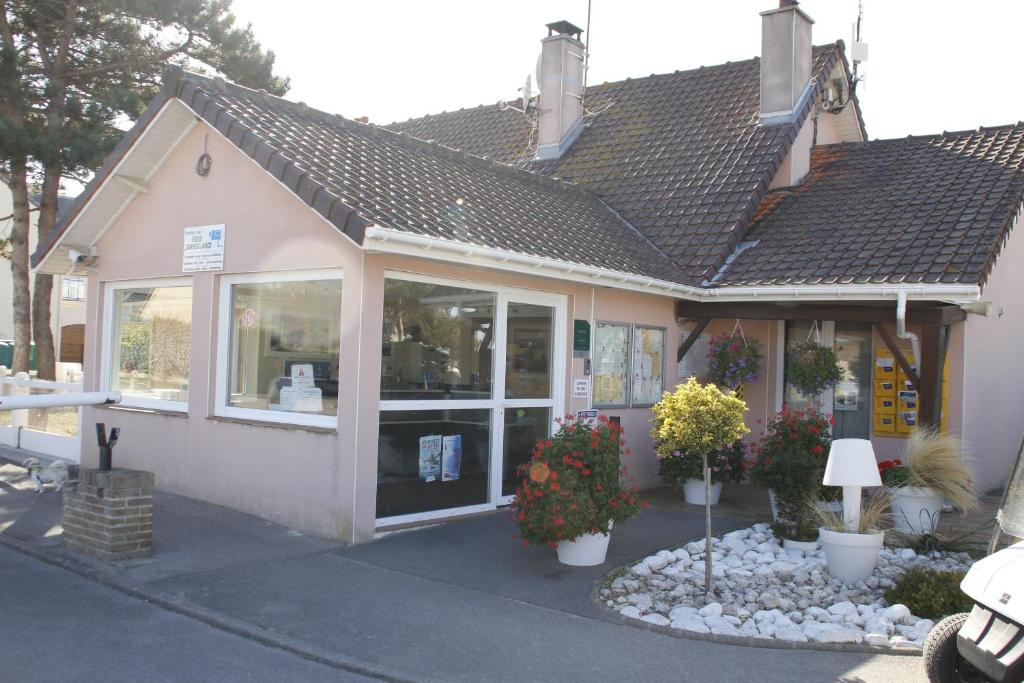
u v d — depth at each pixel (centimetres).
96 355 1137
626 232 1281
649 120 1639
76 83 2061
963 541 877
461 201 988
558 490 728
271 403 912
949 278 979
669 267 1174
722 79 1662
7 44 1834
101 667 521
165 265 1023
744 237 1288
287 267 874
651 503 1071
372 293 812
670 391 1210
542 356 1020
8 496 1010
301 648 559
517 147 1747
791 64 1433
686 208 1341
